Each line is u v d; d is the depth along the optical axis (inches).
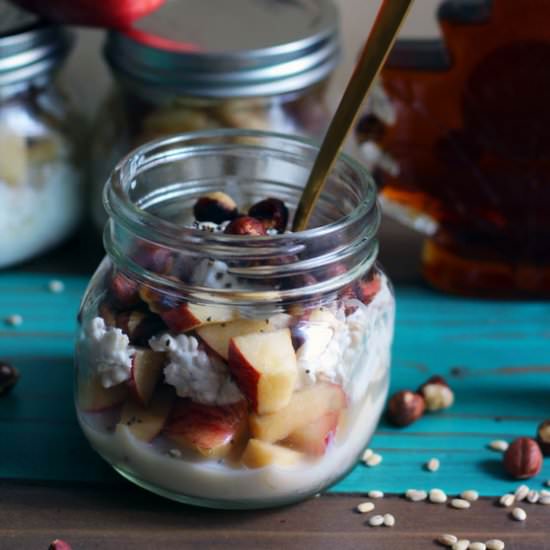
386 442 22.2
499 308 25.2
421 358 23.8
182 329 19.9
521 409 22.9
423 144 24.9
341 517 20.9
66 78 27.0
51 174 25.1
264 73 24.1
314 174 20.2
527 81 24.0
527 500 21.2
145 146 21.2
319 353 20.0
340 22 26.9
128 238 20.2
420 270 26.1
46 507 20.8
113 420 20.5
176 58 23.9
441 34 24.4
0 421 22.2
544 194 24.8
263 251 19.6
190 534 20.5
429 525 20.8
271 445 20.0
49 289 25.1
